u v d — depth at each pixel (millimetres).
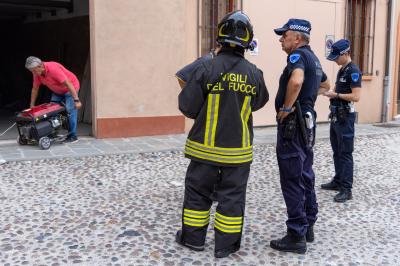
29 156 6957
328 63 10773
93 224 4461
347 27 11141
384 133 10148
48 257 3752
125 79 8477
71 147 7684
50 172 6230
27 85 14375
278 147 3959
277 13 9992
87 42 11047
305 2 10320
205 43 9367
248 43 3787
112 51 8312
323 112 10945
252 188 5801
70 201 5102
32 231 4266
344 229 4566
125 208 4930
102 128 8406
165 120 8898
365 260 3898
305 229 3977
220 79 3668
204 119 3740
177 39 8820
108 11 8203
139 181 5945
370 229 4578
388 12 11664
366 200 5473
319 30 10602
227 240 3830
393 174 6703
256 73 3838
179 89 8945
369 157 7820
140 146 7891
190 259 3795
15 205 4934
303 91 3945
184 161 7059
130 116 8602
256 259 3850
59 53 12656
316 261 3854
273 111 10227
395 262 3875
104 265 3643
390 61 11828
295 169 3891
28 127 7441
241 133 3760
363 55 11555
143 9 8461
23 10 13289
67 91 7836
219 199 3855
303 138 3928
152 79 8695
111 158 7102
